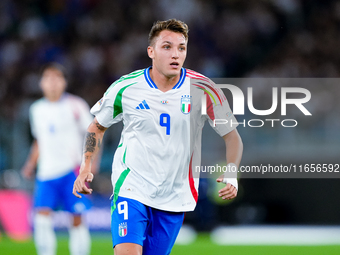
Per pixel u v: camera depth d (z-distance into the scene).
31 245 30.70
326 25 61.88
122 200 13.34
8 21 62.81
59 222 37.59
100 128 14.26
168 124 13.34
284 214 42.03
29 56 58.94
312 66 58.00
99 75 57.28
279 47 60.62
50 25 62.41
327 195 41.81
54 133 24.34
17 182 38.06
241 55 60.34
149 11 62.19
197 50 59.66
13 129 39.09
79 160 24.67
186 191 13.72
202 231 38.12
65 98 25.03
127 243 12.84
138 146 13.45
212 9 62.56
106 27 61.34
